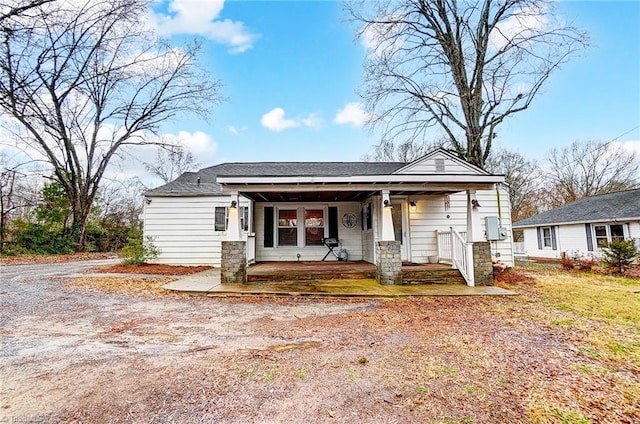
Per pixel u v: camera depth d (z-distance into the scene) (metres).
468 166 10.64
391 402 2.55
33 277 9.01
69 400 2.53
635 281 9.22
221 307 5.82
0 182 16.66
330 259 11.62
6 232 16.42
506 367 3.22
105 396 2.60
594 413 2.40
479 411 2.42
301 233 11.70
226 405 2.48
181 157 28.20
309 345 3.84
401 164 12.26
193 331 4.38
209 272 10.20
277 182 7.63
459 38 13.20
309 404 2.51
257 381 2.89
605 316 5.26
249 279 8.11
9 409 2.39
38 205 17.86
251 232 11.12
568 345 3.87
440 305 6.03
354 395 2.66
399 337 4.15
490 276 7.88
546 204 32.19
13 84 14.45
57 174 17.58
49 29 13.92
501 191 11.65
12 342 3.86
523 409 2.45
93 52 17.20
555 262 17.30
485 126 13.20
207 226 11.73
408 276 8.10
